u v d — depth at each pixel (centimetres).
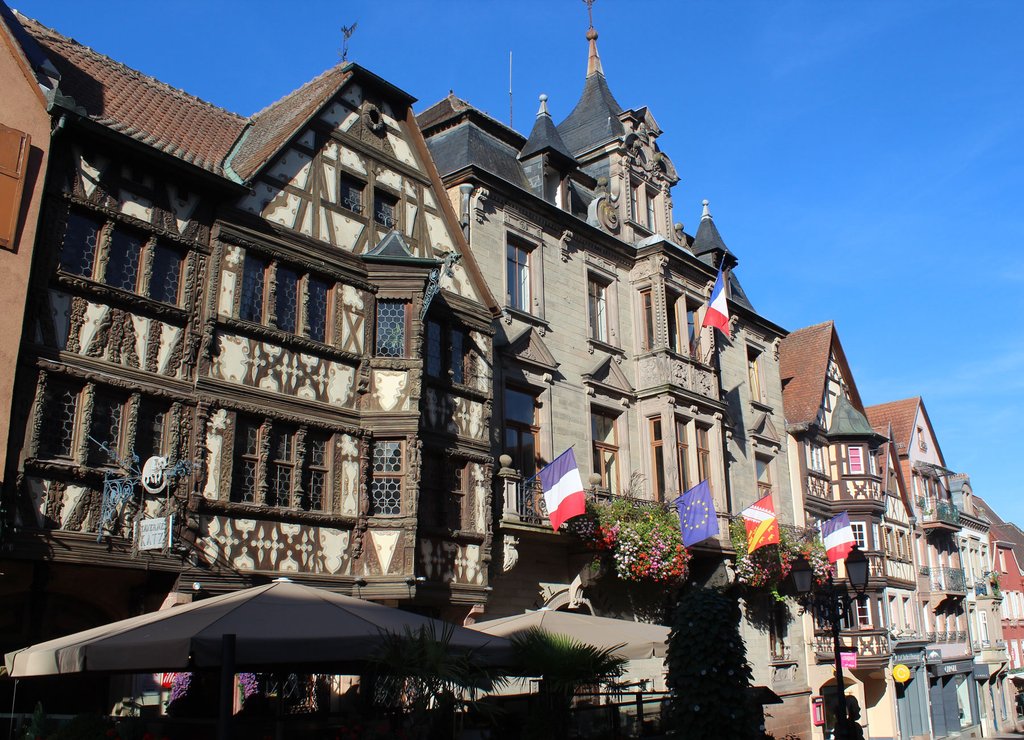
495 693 1581
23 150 1221
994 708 4878
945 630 4291
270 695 1366
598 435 2195
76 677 1305
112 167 1330
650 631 1450
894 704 3359
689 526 2020
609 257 2345
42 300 1212
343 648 873
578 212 2338
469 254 1856
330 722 978
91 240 1295
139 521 1253
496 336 1950
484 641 1043
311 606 954
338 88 1678
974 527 5006
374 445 1591
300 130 1593
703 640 1055
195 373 1375
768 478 2920
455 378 1758
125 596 1303
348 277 1619
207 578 1317
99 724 942
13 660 876
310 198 1598
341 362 1584
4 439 1131
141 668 812
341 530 1515
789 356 3569
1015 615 5519
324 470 1525
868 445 3469
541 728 1082
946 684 4234
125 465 1259
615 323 2309
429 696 892
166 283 1377
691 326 2498
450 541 1642
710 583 2328
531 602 1883
